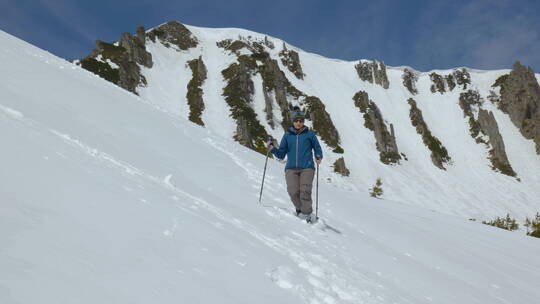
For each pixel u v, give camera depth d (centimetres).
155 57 11188
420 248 780
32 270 159
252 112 9000
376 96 11969
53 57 1538
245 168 1044
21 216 203
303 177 650
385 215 1150
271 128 8956
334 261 460
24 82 773
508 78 11531
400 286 473
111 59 9394
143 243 243
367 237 719
